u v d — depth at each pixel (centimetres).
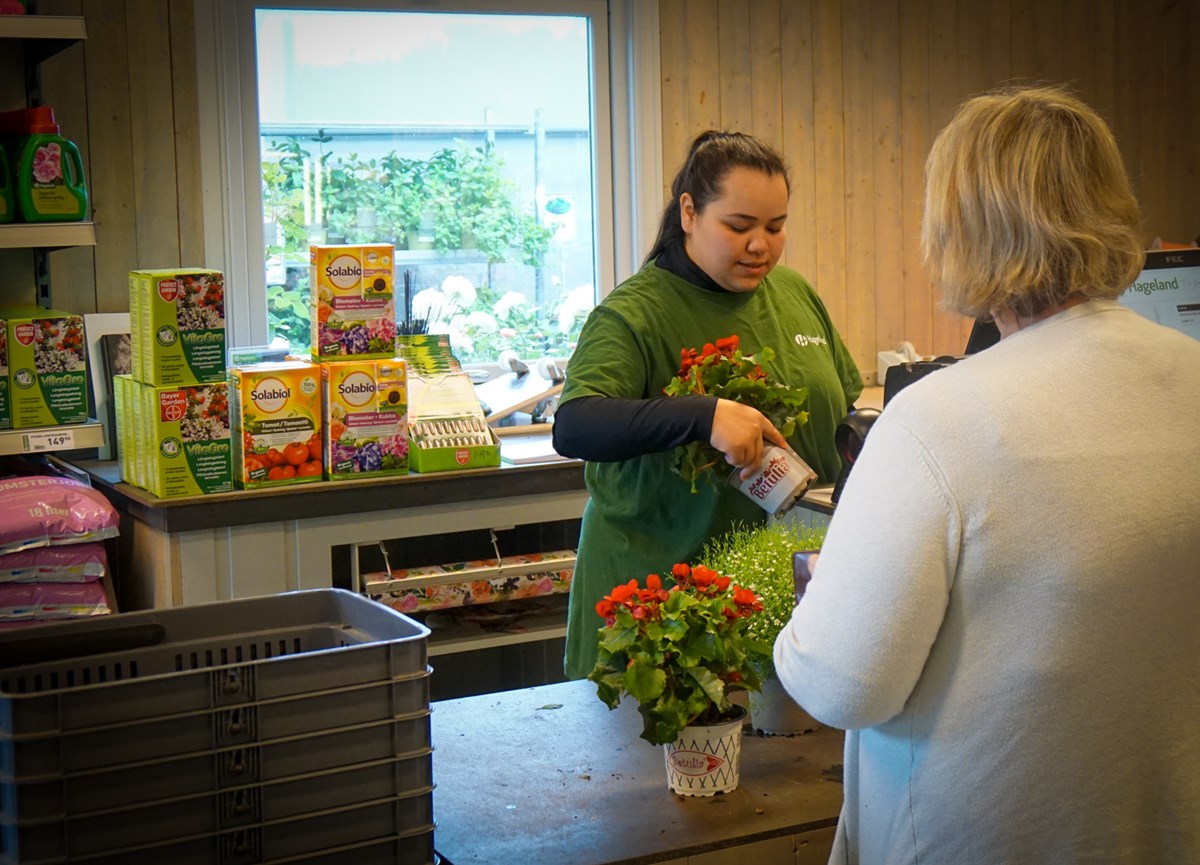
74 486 288
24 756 114
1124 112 477
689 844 143
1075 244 112
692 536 217
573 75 413
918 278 455
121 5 354
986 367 116
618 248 423
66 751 115
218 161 369
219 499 293
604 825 148
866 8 437
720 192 209
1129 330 117
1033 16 460
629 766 165
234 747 122
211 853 122
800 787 157
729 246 211
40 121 281
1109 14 471
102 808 117
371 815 129
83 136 353
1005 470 111
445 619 337
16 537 274
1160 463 112
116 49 354
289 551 304
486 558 355
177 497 292
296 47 379
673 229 221
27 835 114
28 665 135
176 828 120
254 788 123
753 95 426
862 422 205
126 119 357
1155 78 480
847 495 117
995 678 113
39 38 291
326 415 307
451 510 318
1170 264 274
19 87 312
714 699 149
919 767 119
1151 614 112
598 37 412
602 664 155
